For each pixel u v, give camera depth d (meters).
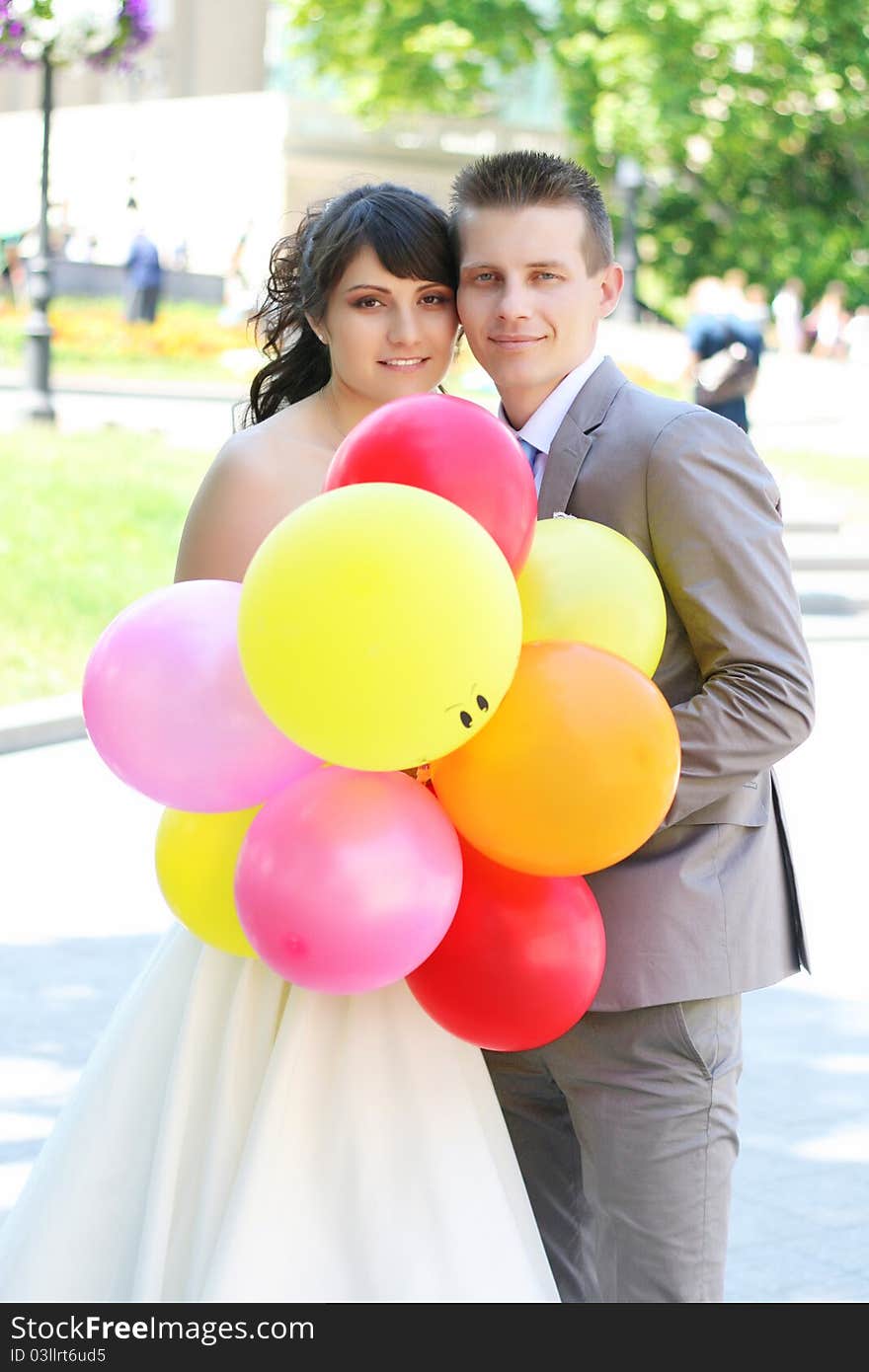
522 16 25.25
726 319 12.66
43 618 9.18
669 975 2.46
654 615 2.26
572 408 2.52
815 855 6.63
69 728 8.10
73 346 19.92
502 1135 2.47
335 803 2.09
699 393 12.81
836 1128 4.39
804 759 8.21
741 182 27.95
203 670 2.14
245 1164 2.33
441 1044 2.40
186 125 24.86
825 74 24.70
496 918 2.20
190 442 14.16
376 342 2.66
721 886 2.50
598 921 2.28
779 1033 5.04
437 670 1.91
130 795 7.25
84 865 6.24
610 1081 2.53
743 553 2.38
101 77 28.19
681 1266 2.52
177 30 29.00
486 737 2.08
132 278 20.95
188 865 2.33
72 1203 2.51
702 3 23.75
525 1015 2.21
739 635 2.37
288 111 25.02
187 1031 2.47
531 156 2.53
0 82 28.64
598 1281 2.61
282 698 1.95
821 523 13.48
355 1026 2.37
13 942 5.42
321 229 2.70
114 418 15.25
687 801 2.38
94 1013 4.88
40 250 14.23
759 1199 3.99
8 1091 4.34
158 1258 2.40
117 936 5.51
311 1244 2.33
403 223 2.61
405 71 25.52
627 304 23.72
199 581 2.26
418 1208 2.34
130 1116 2.54
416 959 2.13
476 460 2.11
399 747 1.96
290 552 1.94
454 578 1.92
